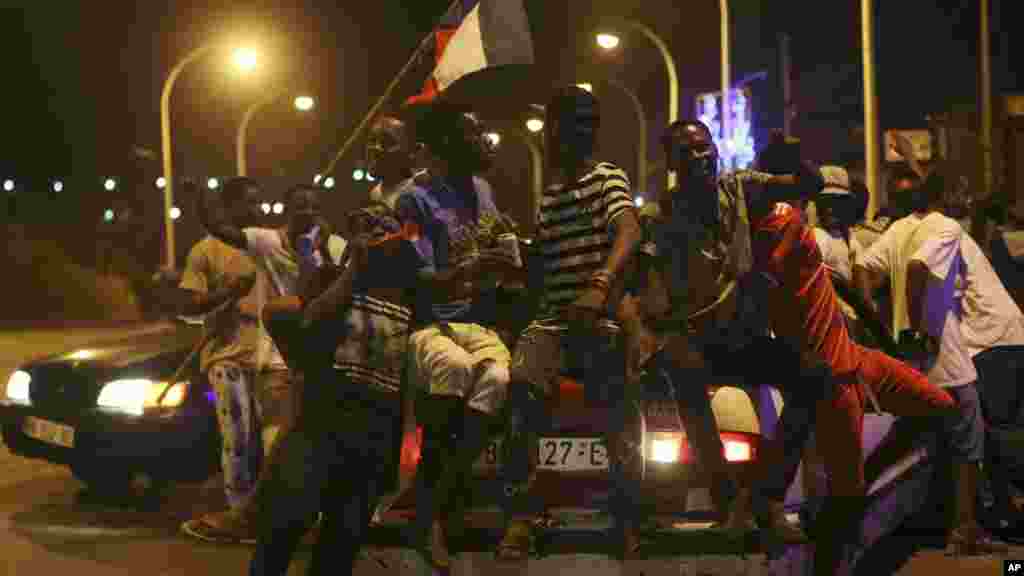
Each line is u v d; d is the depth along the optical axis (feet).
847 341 18.61
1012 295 29.32
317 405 17.35
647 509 18.47
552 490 18.44
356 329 17.31
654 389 18.52
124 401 28.02
